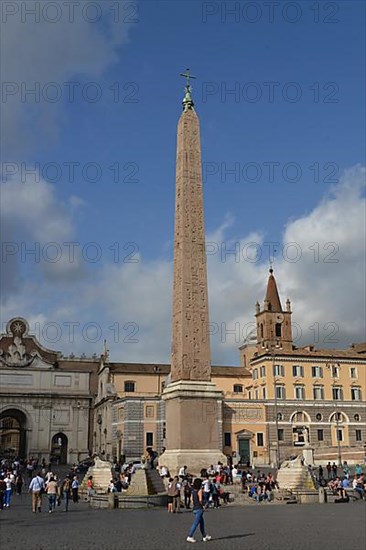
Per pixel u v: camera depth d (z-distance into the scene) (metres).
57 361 97.94
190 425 35.97
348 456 69.31
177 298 37.88
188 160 39.28
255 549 15.85
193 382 36.66
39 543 17.41
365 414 80.56
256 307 96.69
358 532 19.80
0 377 94.50
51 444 93.88
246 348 98.19
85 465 73.88
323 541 17.50
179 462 35.25
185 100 40.91
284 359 82.00
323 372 82.88
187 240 38.00
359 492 38.72
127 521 24.02
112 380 89.19
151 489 32.75
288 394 80.69
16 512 30.19
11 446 124.88
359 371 84.44
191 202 38.56
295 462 39.94
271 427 76.44
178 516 26.16
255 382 84.94
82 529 21.22
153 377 90.75
